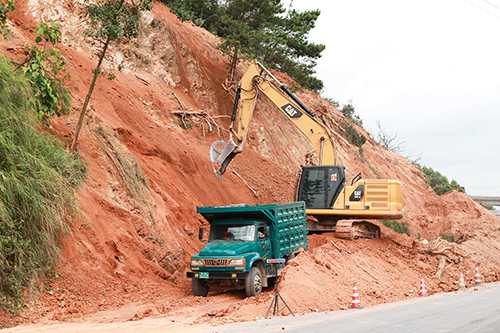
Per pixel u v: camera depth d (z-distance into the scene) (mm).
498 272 22000
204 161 23078
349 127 45938
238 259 11633
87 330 8078
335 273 13352
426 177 59375
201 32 36906
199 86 29734
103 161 14586
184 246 16156
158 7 33000
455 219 43312
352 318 9422
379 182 18922
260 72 20359
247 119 19969
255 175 26969
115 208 13672
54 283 10344
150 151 19562
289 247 14289
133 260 12977
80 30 23250
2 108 9531
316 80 35375
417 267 18141
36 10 22094
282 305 10375
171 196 18047
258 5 32469
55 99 11594
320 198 19328
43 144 11242
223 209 13391
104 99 19969
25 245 9438
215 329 8172
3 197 9086
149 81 25969
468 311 10344
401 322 8836
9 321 8492
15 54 17125
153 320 9133
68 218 11406
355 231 18750
